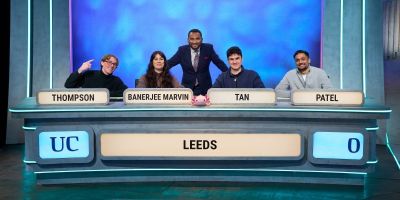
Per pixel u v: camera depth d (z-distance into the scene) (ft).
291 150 9.88
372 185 10.71
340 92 9.84
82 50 17.53
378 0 16.87
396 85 17.42
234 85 11.84
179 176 10.50
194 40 14.51
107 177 10.53
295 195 9.75
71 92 10.12
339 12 17.44
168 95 10.09
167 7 17.48
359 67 17.43
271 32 17.34
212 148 9.90
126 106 9.95
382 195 9.79
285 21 17.29
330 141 9.87
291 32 17.30
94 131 10.12
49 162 10.03
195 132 9.87
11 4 17.13
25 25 17.34
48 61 17.70
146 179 10.55
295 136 9.84
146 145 9.97
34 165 10.18
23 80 17.46
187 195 9.75
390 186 10.62
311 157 9.95
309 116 9.71
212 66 17.46
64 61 17.81
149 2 17.47
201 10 17.43
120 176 10.55
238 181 10.57
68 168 10.22
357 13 17.28
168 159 9.98
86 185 10.53
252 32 17.38
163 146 9.95
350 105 9.82
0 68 17.20
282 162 10.12
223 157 9.90
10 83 17.34
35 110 9.78
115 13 17.49
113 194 9.84
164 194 9.83
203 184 10.63
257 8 17.29
